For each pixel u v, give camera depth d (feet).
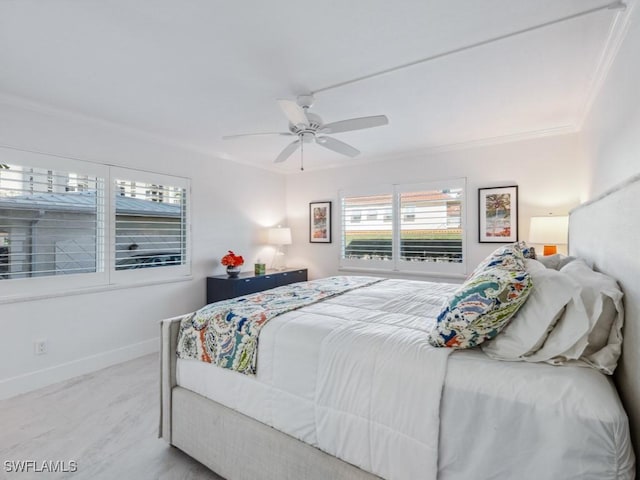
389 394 4.05
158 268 12.00
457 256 13.14
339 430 4.37
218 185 14.23
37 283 9.07
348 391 4.35
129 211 11.17
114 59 6.77
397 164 14.49
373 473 4.11
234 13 5.38
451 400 3.71
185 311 12.89
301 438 4.76
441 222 13.48
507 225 12.01
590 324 3.68
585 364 3.70
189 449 6.02
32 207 9.02
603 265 4.80
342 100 8.75
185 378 6.31
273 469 4.92
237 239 15.08
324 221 16.55
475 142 12.48
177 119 10.15
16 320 8.70
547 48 6.43
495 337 4.18
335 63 6.94
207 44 6.25
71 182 9.77
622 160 5.97
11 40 6.07
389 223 14.75
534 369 3.67
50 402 8.20
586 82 7.80
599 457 2.99
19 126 8.77
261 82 7.76
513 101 8.89
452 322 4.14
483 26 5.78
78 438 6.77
